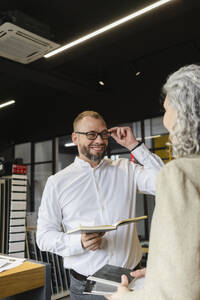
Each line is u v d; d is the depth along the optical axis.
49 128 8.17
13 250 3.17
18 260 1.39
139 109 6.04
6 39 3.25
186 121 0.75
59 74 5.21
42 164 8.49
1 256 1.50
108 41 3.67
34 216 4.55
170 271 0.61
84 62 5.66
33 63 4.57
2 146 9.54
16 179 3.27
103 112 6.72
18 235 3.24
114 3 3.45
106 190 1.73
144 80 5.98
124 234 1.67
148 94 5.89
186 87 0.77
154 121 5.89
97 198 1.71
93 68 5.93
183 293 0.59
